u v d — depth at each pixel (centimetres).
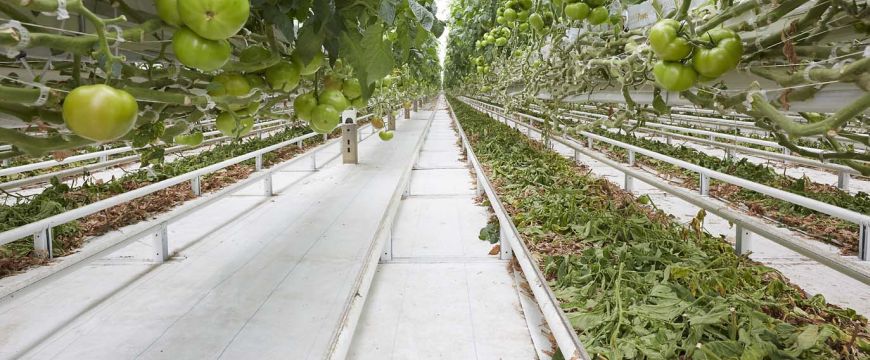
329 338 253
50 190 523
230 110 141
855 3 110
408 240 467
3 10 92
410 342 294
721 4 142
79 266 289
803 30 127
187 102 115
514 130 1187
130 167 861
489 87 926
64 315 293
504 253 411
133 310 293
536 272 284
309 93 160
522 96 586
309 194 609
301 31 136
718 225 502
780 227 490
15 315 294
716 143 804
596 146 1033
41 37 76
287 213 516
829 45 129
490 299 342
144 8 150
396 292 355
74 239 434
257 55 131
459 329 306
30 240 416
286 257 375
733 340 204
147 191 417
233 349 246
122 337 263
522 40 619
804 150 144
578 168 803
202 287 324
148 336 263
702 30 128
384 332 304
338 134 1327
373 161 866
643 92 283
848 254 407
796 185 589
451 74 1445
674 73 127
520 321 314
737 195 597
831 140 153
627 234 350
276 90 145
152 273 353
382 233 382
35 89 84
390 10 131
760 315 218
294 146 1078
